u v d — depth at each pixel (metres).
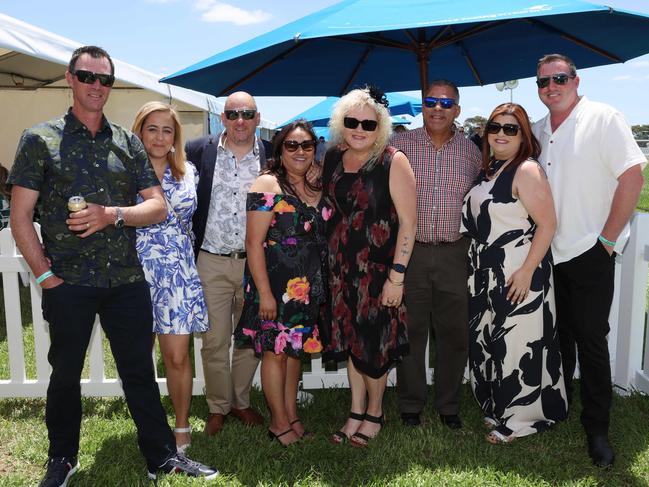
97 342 3.69
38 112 9.42
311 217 2.89
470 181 3.15
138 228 2.78
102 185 2.42
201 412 3.55
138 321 2.59
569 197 2.83
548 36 4.40
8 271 3.62
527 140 2.89
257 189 2.84
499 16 2.73
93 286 2.45
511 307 2.93
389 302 2.88
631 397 3.54
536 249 2.83
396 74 5.47
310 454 2.93
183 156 2.92
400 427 3.25
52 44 5.55
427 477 2.70
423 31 4.13
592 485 2.61
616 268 3.68
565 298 2.98
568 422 3.22
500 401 3.05
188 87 4.21
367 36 4.19
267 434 3.18
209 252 3.15
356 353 2.91
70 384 2.54
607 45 4.05
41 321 3.68
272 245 2.87
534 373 2.98
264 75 4.74
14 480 2.71
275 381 3.00
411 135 3.21
